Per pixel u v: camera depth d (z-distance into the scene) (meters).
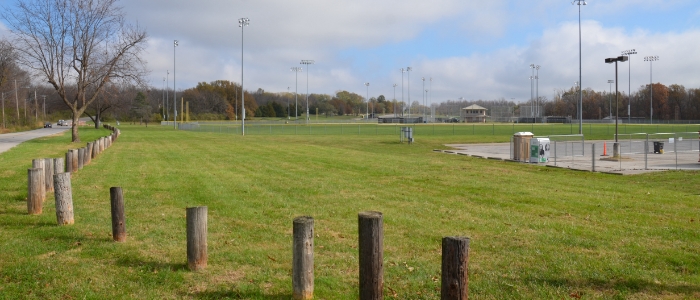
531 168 22.11
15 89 85.00
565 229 9.71
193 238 7.16
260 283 6.73
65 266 7.34
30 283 6.65
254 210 11.76
